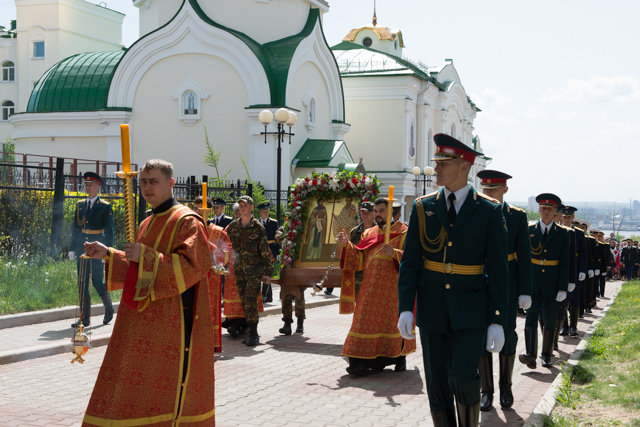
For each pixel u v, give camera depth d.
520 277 7.25
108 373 4.44
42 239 16.05
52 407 6.52
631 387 7.66
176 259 4.38
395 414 6.61
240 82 28.48
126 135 4.45
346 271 9.70
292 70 28.75
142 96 29.77
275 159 27.94
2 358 8.26
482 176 7.62
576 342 12.00
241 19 29.59
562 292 9.22
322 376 8.25
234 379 7.96
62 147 30.95
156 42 29.36
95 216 10.87
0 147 43.25
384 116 38.25
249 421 6.28
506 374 7.13
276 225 14.45
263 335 11.16
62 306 11.70
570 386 7.99
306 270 10.90
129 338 4.43
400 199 38.34
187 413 4.50
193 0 28.84
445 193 5.22
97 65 32.53
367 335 8.20
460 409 5.02
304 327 12.16
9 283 12.18
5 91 46.69
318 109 31.69
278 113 19.23
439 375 5.22
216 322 9.25
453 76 45.41
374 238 8.58
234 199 20.89
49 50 45.62
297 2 30.50
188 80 29.06
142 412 4.36
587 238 16.64
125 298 4.29
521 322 14.18
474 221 5.08
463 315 4.99
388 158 38.19
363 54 39.97
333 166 29.38
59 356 8.81
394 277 8.40
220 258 8.00
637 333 11.49
